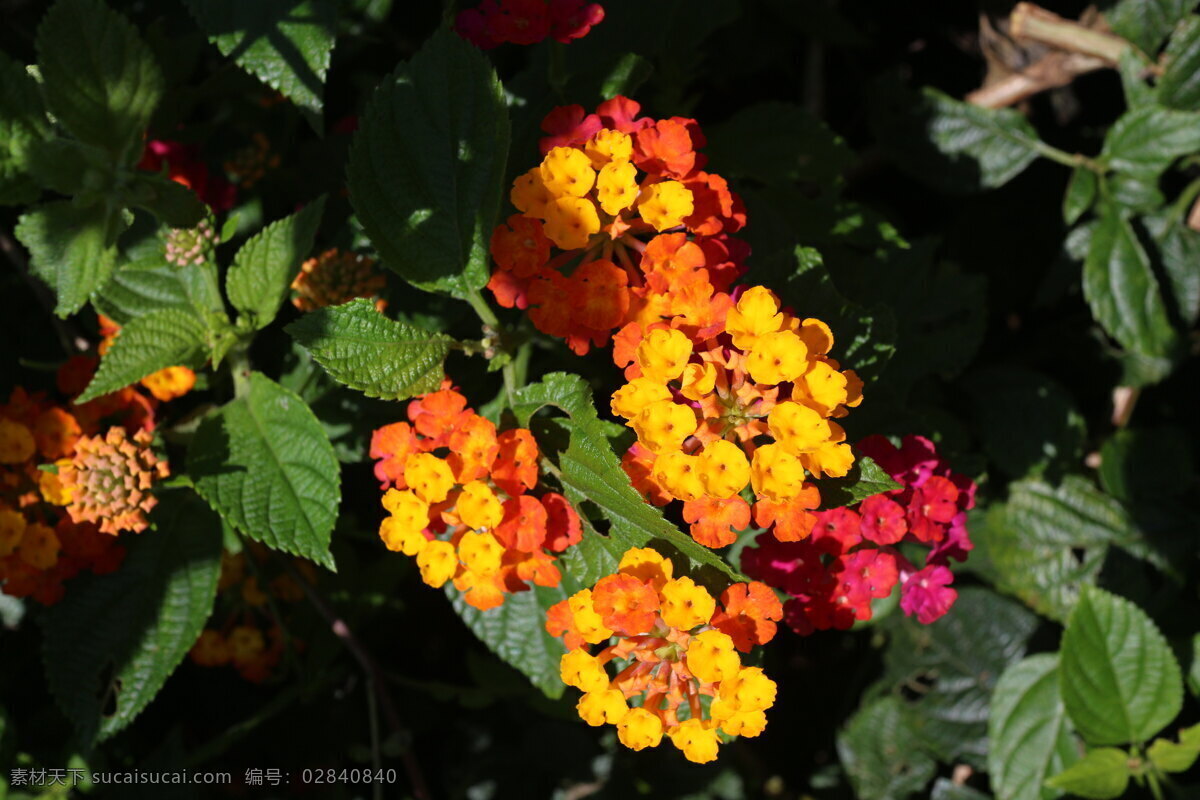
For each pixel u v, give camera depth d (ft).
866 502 1.56
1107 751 1.85
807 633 1.61
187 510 1.72
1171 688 1.84
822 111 2.10
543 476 1.56
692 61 1.88
